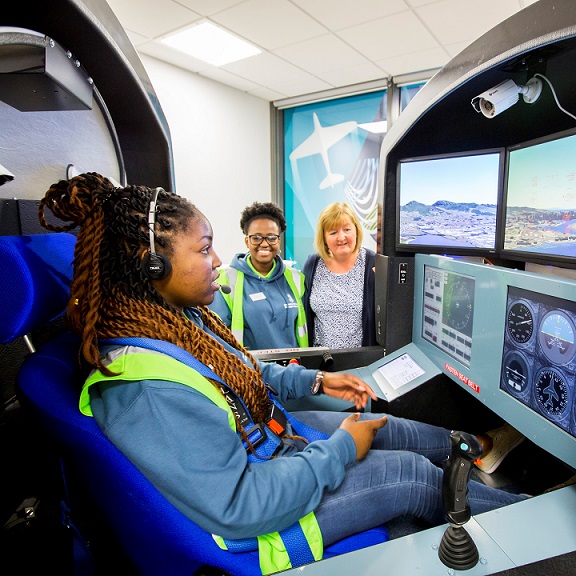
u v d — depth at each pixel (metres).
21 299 0.63
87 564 0.88
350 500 0.76
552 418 0.81
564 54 0.86
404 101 3.87
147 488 0.61
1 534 0.74
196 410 0.62
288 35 2.95
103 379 0.61
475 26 2.79
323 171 4.51
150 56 3.34
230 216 4.30
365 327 1.81
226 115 4.10
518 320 0.90
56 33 0.80
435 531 0.63
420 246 1.42
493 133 1.35
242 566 0.64
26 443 0.90
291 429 0.96
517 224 1.17
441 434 1.15
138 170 1.30
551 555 0.57
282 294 1.81
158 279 0.70
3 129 0.81
